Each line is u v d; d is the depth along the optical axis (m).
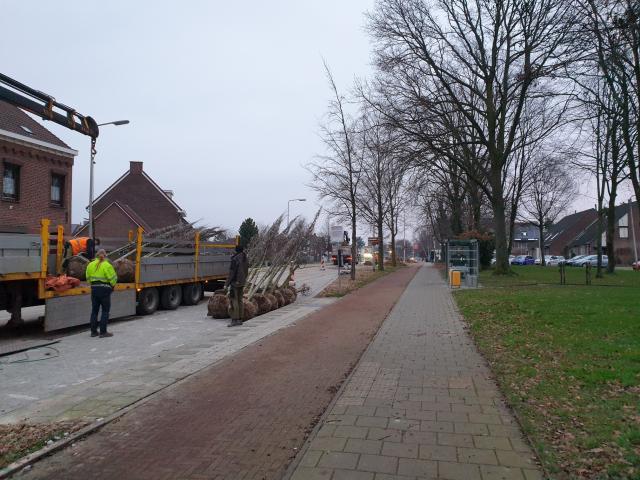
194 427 4.89
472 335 9.49
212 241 20.16
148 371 7.08
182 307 16.34
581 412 4.85
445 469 3.82
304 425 4.88
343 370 6.99
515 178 36.94
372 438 4.45
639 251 62.91
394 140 23.91
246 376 6.77
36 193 22.47
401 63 23.47
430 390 5.91
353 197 25.69
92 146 11.02
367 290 21.14
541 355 7.24
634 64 16.75
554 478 3.61
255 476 3.83
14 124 22.30
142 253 14.88
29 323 12.47
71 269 11.55
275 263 16.03
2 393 6.43
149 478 3.85
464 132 25.25
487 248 35.03
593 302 12.67
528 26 21.77
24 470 4.03
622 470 3.64
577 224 86.50
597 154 27.92
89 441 4.60
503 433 4.52
